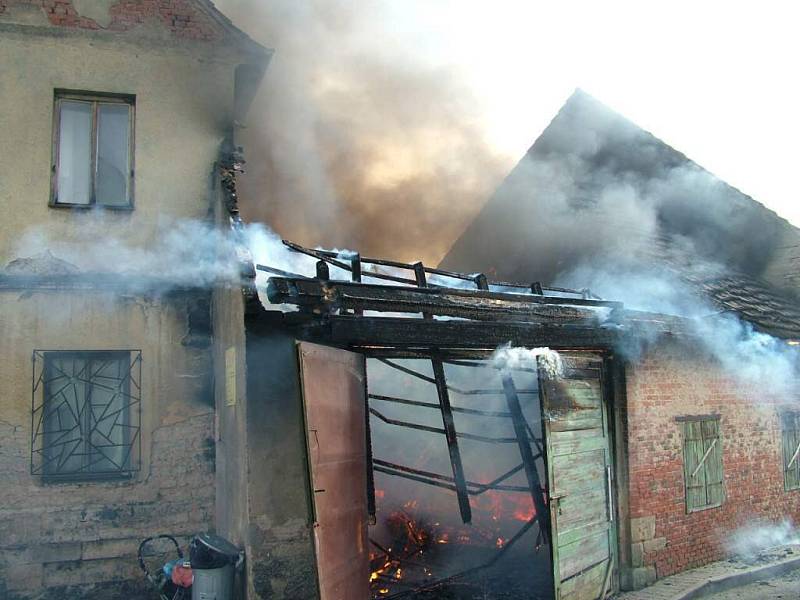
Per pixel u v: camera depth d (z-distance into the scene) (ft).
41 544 24.89
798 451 38.32
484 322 24.35
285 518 20.66
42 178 27.07
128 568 25.55
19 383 25.55
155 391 26.84
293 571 20.48
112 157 28.48
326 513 18.90
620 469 28.53
